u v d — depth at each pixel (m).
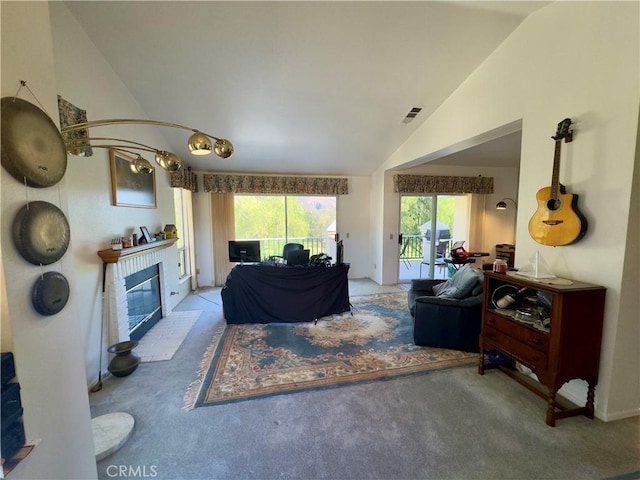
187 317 3.87
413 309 3.23
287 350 2.89
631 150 1.68
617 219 1.76
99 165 2.53
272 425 1.84
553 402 1.82
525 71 2.30
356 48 2.52
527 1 2.07
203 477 1.48
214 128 3.83
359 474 1.49
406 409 1.99
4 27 0.91
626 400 1.89
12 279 0.94
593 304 1.79
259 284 3.57
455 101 3.15
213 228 5.39
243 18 2.20
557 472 1.50
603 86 1.79
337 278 3.77
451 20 2.25
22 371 0.96
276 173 5.66
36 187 1.04
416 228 5.80
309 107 3.40
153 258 3.50
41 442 1.04
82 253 2.27
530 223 2.23
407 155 4.34
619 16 1.69
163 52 2.51
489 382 2.32
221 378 2.39
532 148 2.26
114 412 1.95
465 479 1.46
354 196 6.02
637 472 1.50
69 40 2.13
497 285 2.34
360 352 2.84
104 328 2.53
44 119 1.06
